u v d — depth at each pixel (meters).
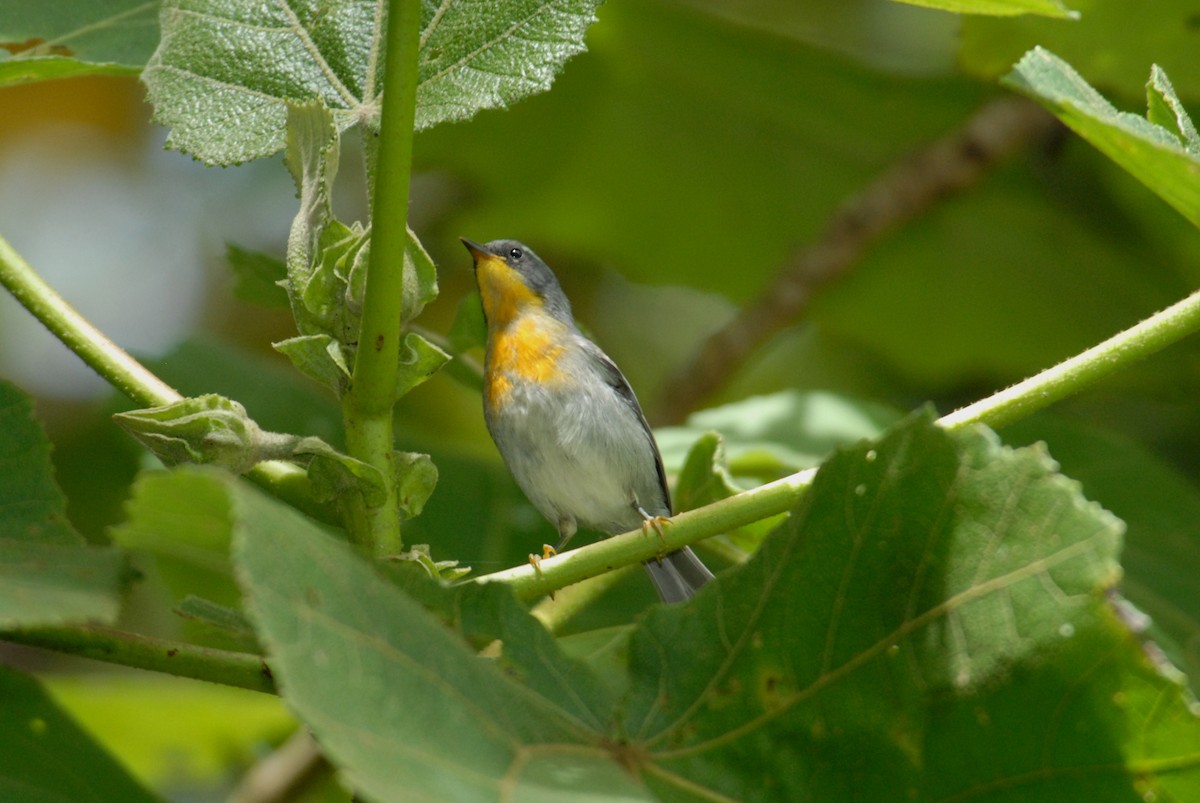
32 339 14.96
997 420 5.41
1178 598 8.35
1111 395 13.71
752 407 10.54
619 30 13.39
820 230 14.28
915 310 14.83
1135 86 10.73
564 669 4.80
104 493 13.20
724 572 4.98
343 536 7.45
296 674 3.45
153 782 11.95
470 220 15.14
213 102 6.50
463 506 10.30
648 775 4.52
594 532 11.34
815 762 4.68
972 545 4.64
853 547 4.79
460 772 3.62
